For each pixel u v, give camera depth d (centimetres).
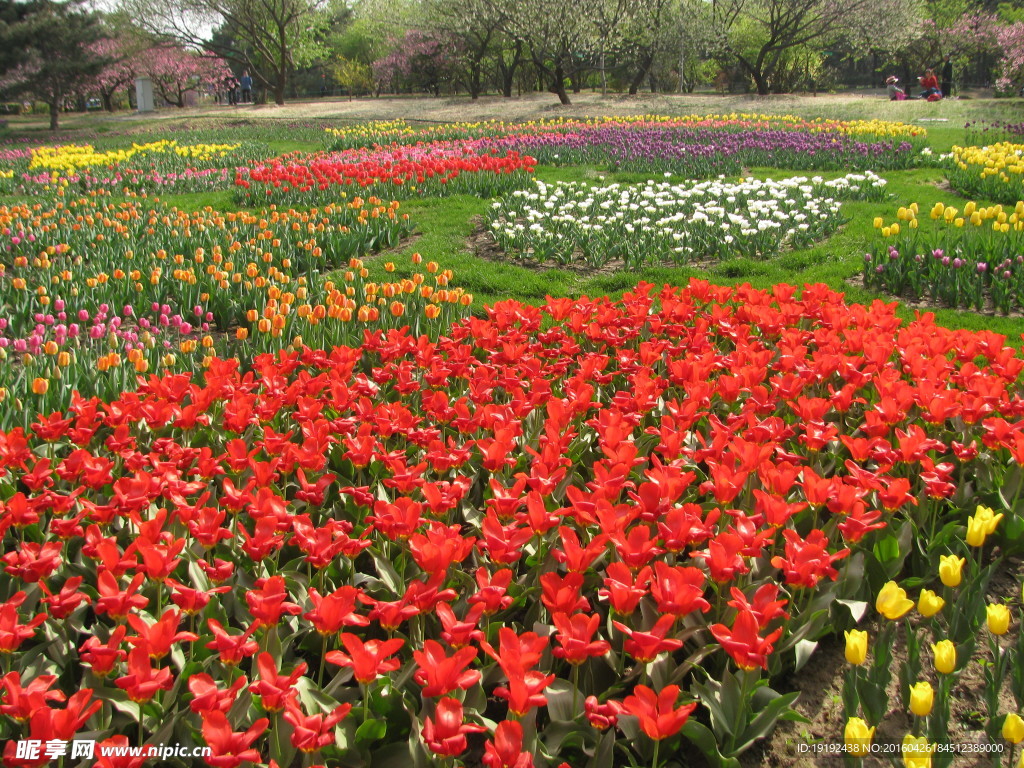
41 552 301
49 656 309
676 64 4856
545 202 1319
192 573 334
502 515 344
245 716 268
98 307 814
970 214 1080
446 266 1102
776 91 5456
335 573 355
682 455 430
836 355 540
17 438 392
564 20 3616
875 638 359
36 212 1362
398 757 264
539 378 504
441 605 273
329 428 423
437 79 5375
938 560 374
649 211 1263
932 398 445
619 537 307
